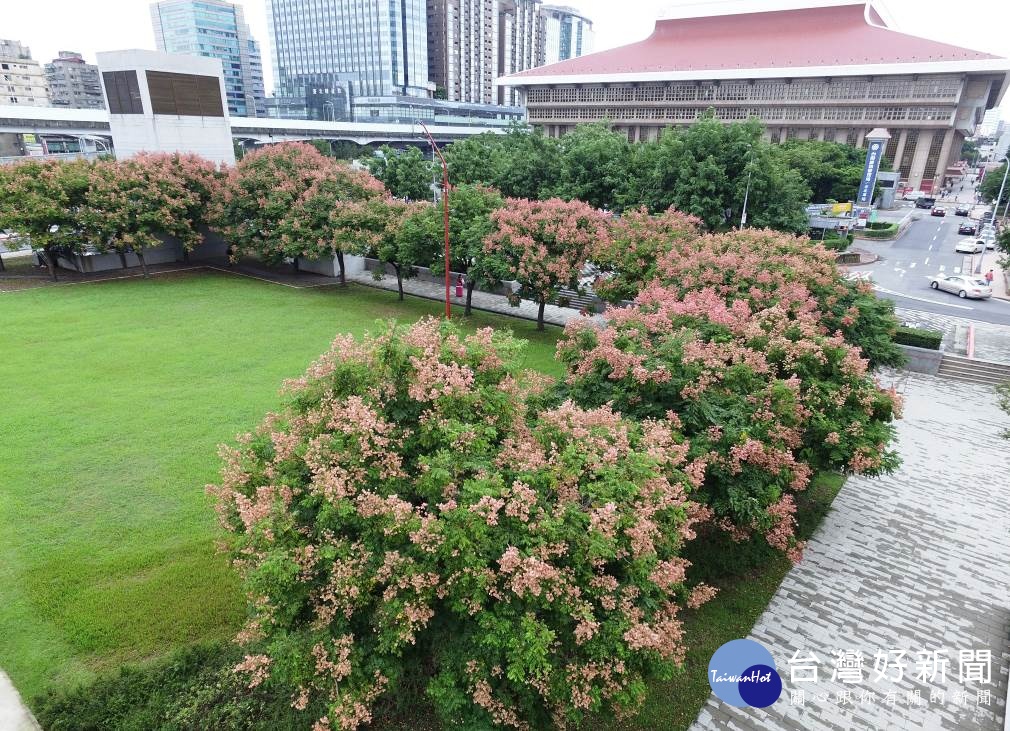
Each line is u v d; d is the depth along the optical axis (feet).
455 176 151.53
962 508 46.16
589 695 20.99
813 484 48.03
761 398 33.88
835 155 187.52
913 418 61.46
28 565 35.73
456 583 21.01
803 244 58.08
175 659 29.17
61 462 46.62
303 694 22.85
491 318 88.22
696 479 27.84
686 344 35.19
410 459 25.12
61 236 95.14
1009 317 94.43
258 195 103.45
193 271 113.70
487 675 21.17
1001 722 28.91
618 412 32.27
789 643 33.24
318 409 26.43
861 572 39.04
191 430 51.83
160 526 39.45
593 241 72.38
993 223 174.40
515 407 27.50
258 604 22.86
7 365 65.31
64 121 203.72
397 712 26.66
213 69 122.93
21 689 28.25
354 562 21.85
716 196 107.86
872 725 28.63
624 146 125.59
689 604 26.86
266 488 24.22
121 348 71.10
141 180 100.42
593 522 21.24
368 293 101.09
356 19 378.12
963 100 234.38
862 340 52.29
